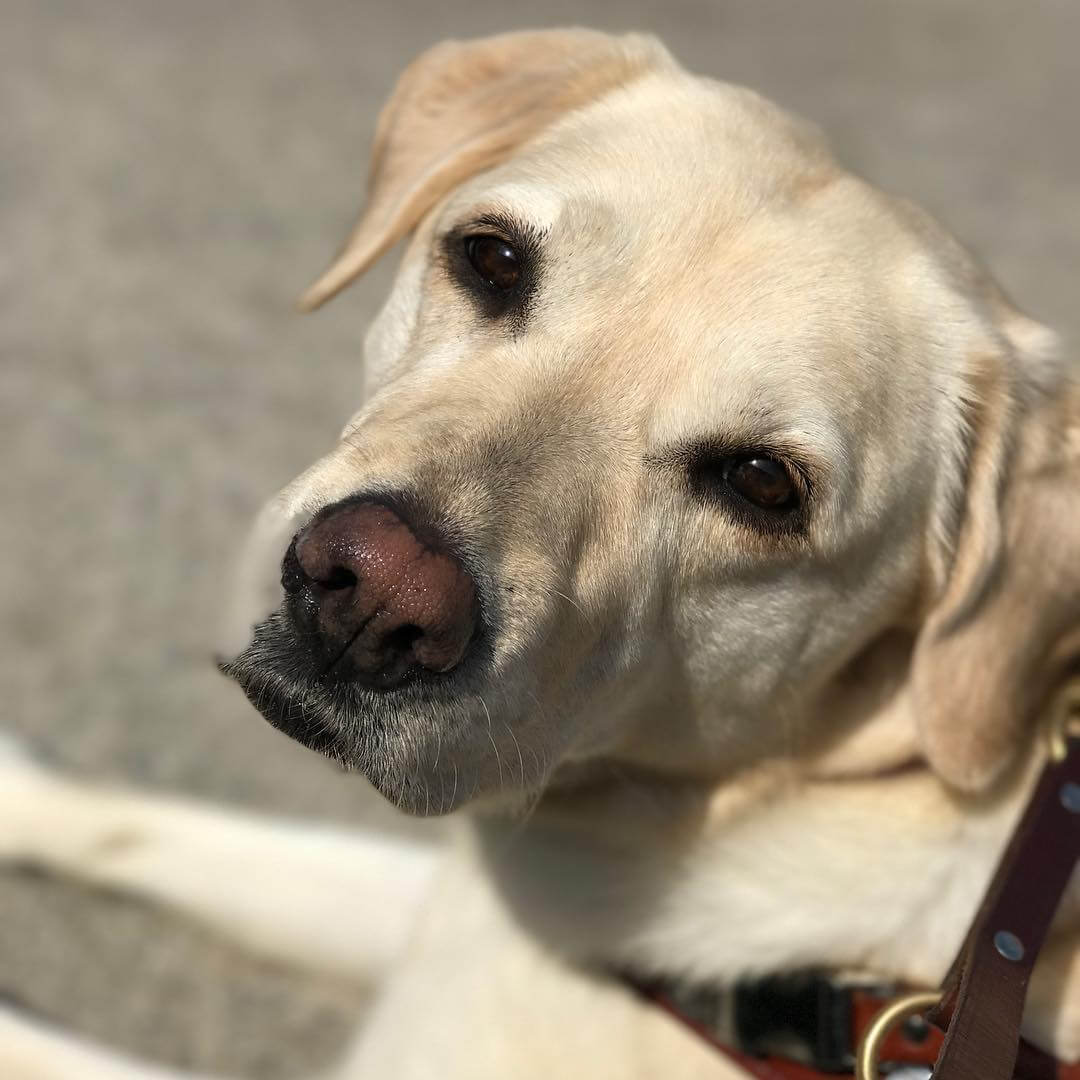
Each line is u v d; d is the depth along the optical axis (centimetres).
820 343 40
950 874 42
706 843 43
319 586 35
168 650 65
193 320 93
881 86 170
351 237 49
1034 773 43
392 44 160
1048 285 113
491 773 38
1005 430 42
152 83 133
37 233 99
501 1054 43
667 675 41
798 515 40
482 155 47
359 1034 48
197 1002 53
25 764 56
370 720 36
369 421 39
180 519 73
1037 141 156
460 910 45
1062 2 231
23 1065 45
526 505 37
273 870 54
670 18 186
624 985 43
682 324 40
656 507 40
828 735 43
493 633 36
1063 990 40
